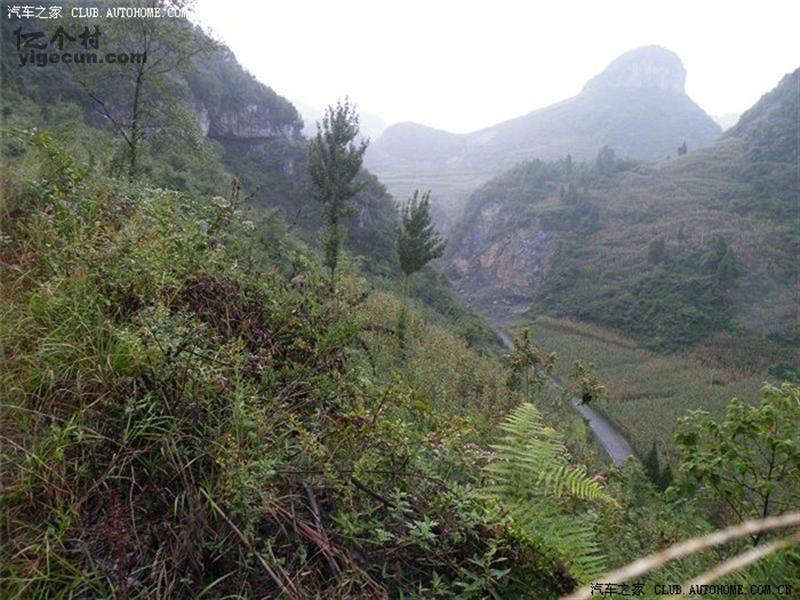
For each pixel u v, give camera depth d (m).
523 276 132.12
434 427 2.70
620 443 43.62
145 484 1.71
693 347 79.88
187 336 2.18
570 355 79.12
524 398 11.48
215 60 64.69
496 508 1.98
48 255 2.51
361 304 3.78
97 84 9.38
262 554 1.59
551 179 160.88
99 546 1.51
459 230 170.88
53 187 3.08
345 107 13.13
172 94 10.38
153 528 1.55
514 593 1.81
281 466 1.86
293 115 74.75
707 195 126.81
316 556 1.68
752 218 110.94
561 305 108.00
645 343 85.19
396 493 1.92
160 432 1.83
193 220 3.42
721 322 83.25
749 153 135.62
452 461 2.34
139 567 1.47
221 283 2.88
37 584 1.36
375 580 1.70
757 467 2.64
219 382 2.02
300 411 2.27
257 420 1.89
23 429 1.74
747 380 66.31
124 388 1.90
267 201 56.28
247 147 67.75
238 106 65.88
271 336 2.71
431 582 1.73
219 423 1.88
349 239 40.00
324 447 1.93
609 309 99.25
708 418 2.84
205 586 1.50
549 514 2.06
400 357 5.98
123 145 8.60
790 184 116.12
